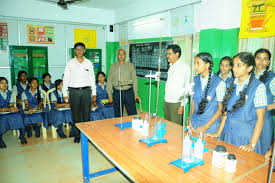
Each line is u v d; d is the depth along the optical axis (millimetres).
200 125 2006
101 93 3916
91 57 5512
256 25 2578
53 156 2783
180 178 1123
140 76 4855
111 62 5812
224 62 2650
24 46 4602
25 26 4590
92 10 5363
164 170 1205
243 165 1259
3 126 2967
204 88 1996
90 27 5414
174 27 3777
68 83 3000
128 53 5242
